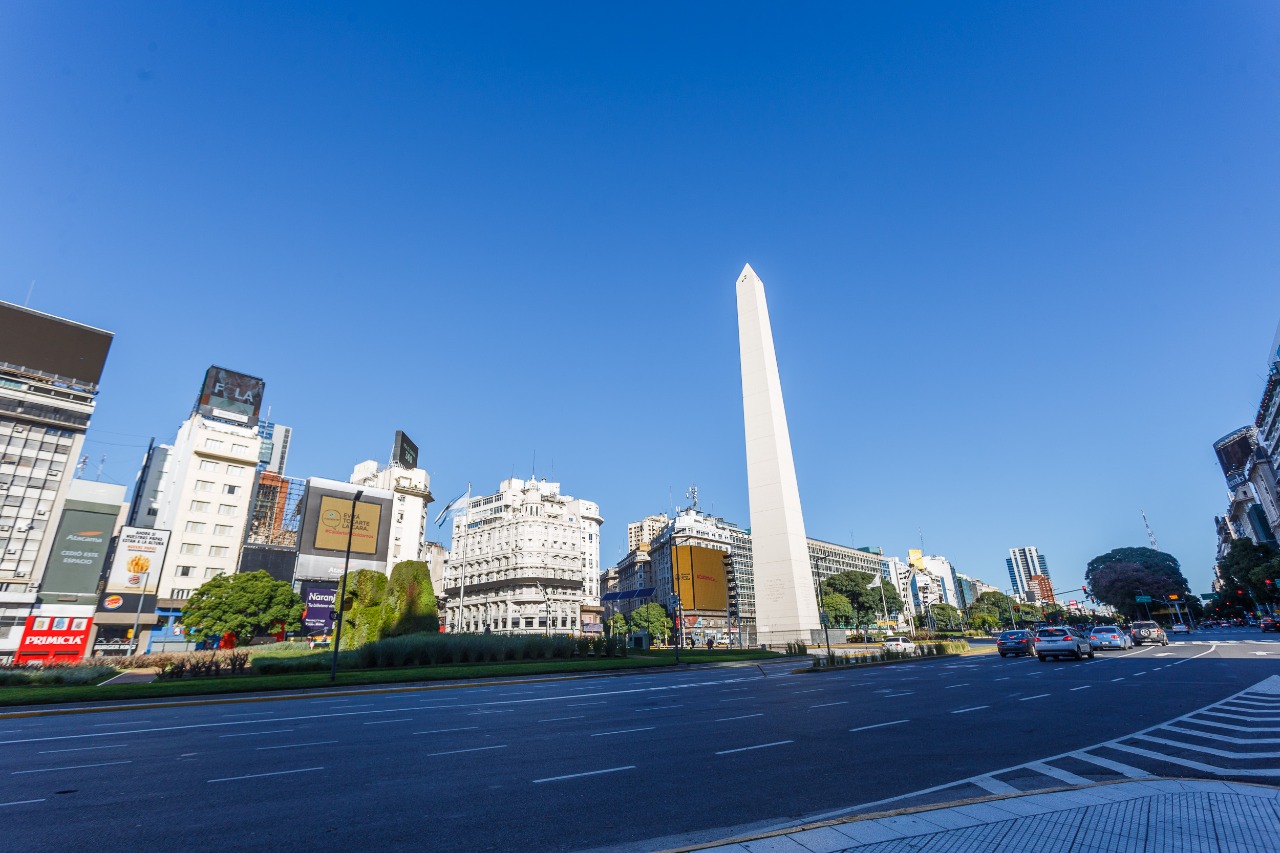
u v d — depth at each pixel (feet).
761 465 180.24
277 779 32.24
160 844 22.50
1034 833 20.54
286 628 219.61
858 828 21.44
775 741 41.06
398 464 432.66
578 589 429.79
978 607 557.74
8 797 29.07
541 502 437.58
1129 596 395.75
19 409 219.00
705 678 103.50
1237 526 498.28
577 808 26.25
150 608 230.07
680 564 349.20
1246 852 18.60
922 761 33.96
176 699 76.59
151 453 309.22
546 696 77.41
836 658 132.57
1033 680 80.23
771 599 172.45
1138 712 49.88
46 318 231.09
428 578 161.48
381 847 21.94
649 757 36.68
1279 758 32.71
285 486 385.50
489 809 26.32
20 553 211.61
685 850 19.60
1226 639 189.88
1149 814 22.49
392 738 45.21
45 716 64.75
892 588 471.62
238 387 296.92
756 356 185.98
